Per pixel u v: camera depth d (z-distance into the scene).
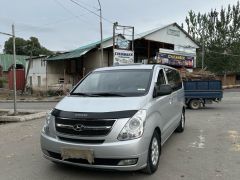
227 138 8.99
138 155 5.20
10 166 6.48
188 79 18.80
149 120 5.63
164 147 7.92
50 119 5.71
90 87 6.75
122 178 5.65
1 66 56.88
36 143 8.60
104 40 34.91
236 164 6.47
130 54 31.98
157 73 7.00
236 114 14.75
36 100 29.47
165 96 7.09
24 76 42.59
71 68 39.25
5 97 34.47
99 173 5.90
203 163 6.55
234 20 55.06
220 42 55.12
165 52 38.00
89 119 5.24
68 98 6.25
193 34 57.53
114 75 6.95
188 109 17.47
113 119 5.21
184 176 5.77
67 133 5.40
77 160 5.40
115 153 5.11
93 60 36.28
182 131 9.99
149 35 38.19
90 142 5.25
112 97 5.95
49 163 6.59
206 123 11.86
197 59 55.91
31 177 5.79
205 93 17.47
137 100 5.71
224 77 56.97
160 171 6.03
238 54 54.56
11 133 10.17
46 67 38.69
